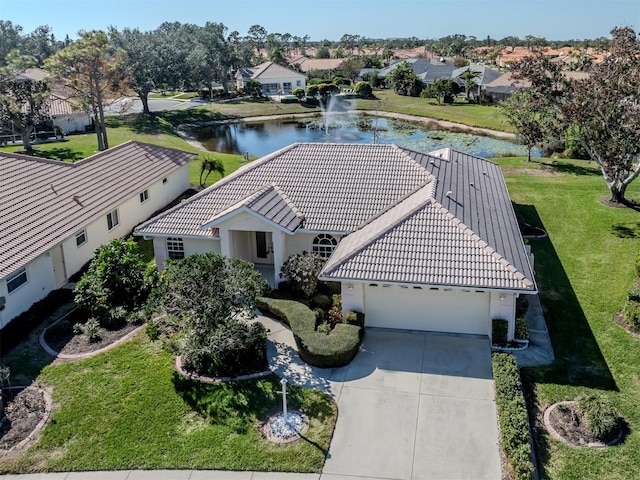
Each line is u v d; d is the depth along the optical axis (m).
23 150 55.75
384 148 29.50
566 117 33.59
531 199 38.25
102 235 31.14
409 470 15.07
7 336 21.75
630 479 14.66
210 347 18.69
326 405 17.66
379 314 22.16
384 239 21.80
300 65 143.62
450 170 30.06
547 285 25.84
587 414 16.52
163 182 38.97
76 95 58.19
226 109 89.94
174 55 82.75
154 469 15.45
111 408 17.77
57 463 15.71
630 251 29.25
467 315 21.42
